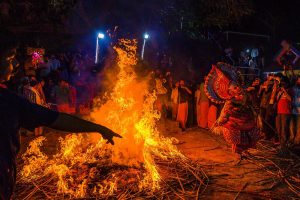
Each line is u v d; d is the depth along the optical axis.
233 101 7.76
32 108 1.84
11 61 1.86
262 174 6.89
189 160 7.64
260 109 10.20
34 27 16.23
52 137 9.89
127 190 5.71
